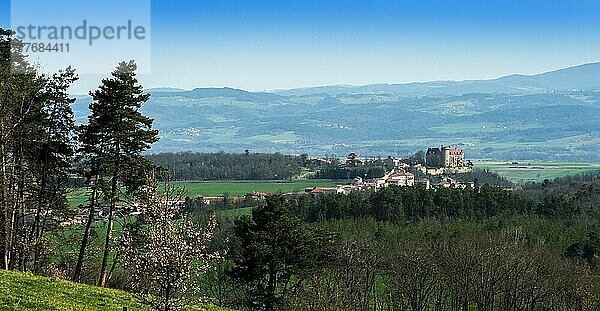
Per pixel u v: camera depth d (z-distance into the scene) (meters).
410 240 80.31
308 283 55.62
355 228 88.94
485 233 84.25
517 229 85.12
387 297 70.25
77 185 43.84
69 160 43.75
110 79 41.28
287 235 50.81
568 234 87.06
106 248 41.53
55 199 43.84
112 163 40.41
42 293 28.39
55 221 45.03
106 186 40.88
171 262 22.70
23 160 42.88
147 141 42.09
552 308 68.06
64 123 43.69
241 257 53.88
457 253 68.69
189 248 23.23
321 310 49.62
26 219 48.69
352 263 64.44
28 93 41.16
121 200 41.50
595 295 67.38
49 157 43.75
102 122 40.97
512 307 68.75
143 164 40.69
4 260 40.53
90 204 42.25
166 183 24.03
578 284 67.25
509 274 65.75
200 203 103.00
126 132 40.75
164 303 23.33
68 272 48.12
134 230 35.38
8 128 39.97
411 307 70.25
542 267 68.75
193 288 24.17
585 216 103.06
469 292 66.69
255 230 52.03
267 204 52.25
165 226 23.12
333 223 91.88
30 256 46.03
